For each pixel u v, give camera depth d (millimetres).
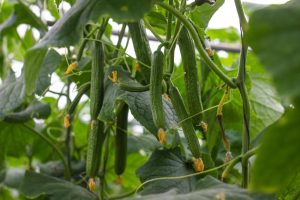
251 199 1779
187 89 2000
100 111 1999
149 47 2086
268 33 1363
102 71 2035
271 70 1324
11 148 2826
